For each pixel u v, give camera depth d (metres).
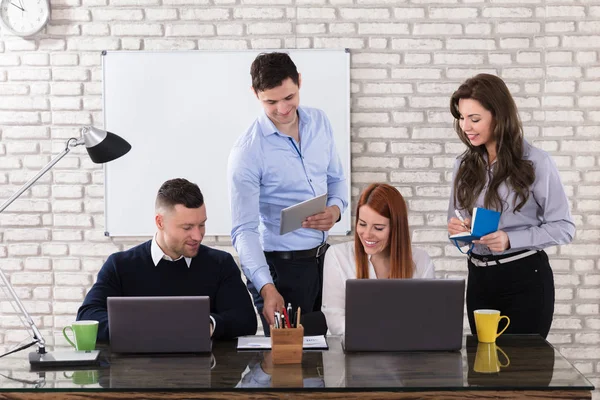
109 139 2.74
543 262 3.24
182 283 2.99
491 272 3.24
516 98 4.51
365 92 4.52
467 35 4.49
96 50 4.53
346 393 2.17
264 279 3.23
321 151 3.58
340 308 3.01
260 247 3.37
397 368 2.36
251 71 3.31
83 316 2.84
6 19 4.49
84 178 4.58
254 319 2.94
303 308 3.55
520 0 4.48
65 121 4.56
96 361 2.44
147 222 4.57
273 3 4.48
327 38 4.49
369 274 3.05
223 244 4.57
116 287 2.97
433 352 2.54
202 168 4.54
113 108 4.53
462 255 4.54
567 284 4.55
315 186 3.58
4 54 4.56
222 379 2.26
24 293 4.62
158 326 2.53
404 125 4.53
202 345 2.54
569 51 4.50
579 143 4.52
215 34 4.50
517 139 3.16
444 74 4.50
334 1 4.48
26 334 4.63
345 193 3.78
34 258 4.61
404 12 4.48
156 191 4.55
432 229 4.55
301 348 2.42
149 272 2.99
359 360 2.45
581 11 4.48
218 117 4.52
